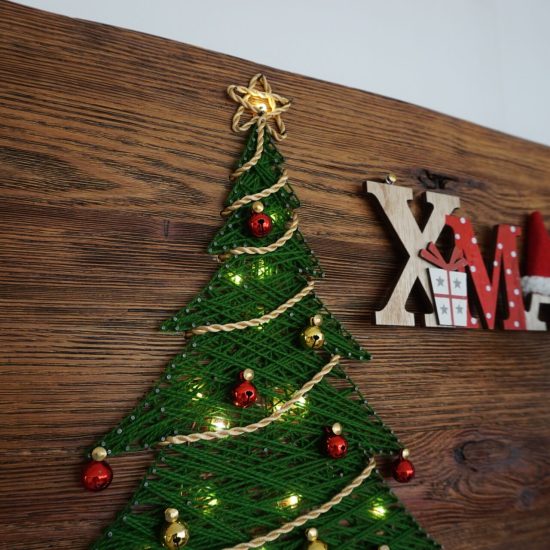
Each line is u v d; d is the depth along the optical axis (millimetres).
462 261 565
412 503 515
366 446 488
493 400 572
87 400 429
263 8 592
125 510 419
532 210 644
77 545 413
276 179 497
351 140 550
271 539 442
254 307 472
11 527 402
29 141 440
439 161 594
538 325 601
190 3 562
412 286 537
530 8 759
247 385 444
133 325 448
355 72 623
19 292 423
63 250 438
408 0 670
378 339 527
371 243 541
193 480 436
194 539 429
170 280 463
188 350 447
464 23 703
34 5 508
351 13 634
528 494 572
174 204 473
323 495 469
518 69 730
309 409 473
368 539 479
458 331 568
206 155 490
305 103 536
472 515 539
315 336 469
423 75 661
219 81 503
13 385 414
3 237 425
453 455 541
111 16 531
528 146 658
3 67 441
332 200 531
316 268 494
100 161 457
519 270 622
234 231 475
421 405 535
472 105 685
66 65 458
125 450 421
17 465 408
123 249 453
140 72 479
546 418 602
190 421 440
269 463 457
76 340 432
